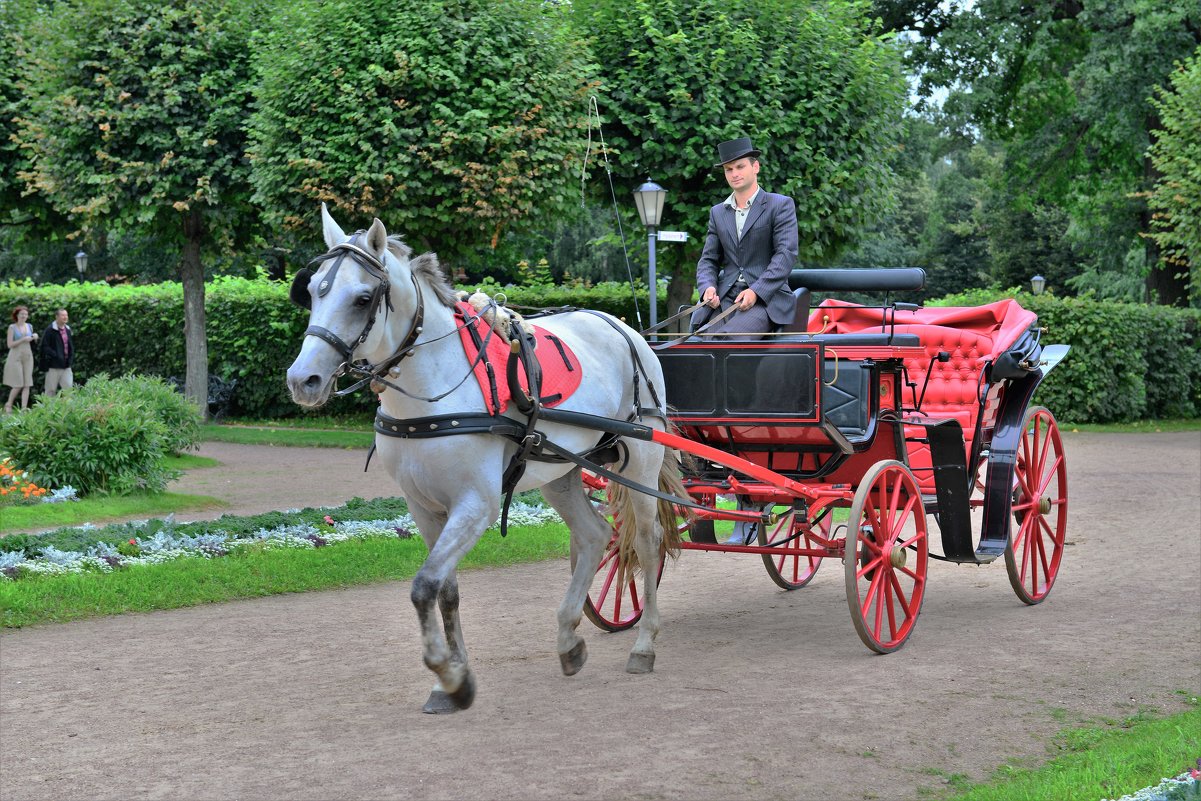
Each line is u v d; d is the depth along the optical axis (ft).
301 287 16.01
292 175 51.52
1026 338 26.04
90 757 15.26
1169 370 81.41
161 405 49.49
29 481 38.68
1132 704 17.44
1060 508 26.94
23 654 20.80
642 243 60.34
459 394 16.60
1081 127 100.78
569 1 59.47
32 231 73.31
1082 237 112.68
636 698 17.84
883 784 14.12
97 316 80.69
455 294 17.40
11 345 70.59
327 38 50.11
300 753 15.33
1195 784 12.71
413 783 14.16
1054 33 94.58
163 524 31.07
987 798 13.19
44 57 61.72
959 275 166.71
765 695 17.93
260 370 76.48
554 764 14.79
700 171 57.52
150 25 60.08
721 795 13.74
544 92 50.19
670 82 55.26
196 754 15.34
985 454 25.66
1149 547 32.42
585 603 22.06
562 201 52.80
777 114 55.42
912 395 25.95
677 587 27.73
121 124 59.57
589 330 20.25
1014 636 22.03
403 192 48.85
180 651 21.02
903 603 21.70
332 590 26.96
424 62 48.73
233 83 61.11
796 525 22.81
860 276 22.99
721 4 56.75
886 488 21.22
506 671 19.60
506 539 32.45
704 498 24.50
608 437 19.75
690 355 21.67
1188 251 77.30
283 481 46.39
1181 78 73.10
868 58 57.77
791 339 21.67
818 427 20.68
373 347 15.65
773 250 23.53
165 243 70.95
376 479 47.06
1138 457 57.16
